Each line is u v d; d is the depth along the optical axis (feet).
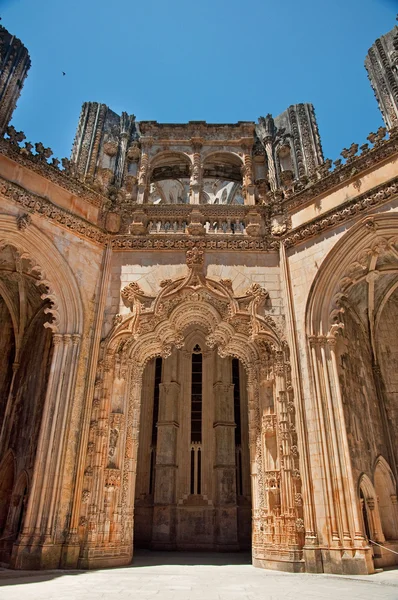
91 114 77.56
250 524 76.43
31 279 61.57
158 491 76.43
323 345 51.16
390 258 56.65
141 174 69.92
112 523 46.98
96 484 46.85
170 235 60.95
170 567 46.37
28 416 55.47
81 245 57.72
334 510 43.42
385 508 53.01
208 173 79.87
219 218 63.77
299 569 42.57
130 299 56.54
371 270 57.72
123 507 49.01
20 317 65.87
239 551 71.61
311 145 72.33
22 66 66.13
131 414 53.47
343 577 38.45
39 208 54.29
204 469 80.12
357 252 53.21
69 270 54.75
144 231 62.13
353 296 61.41
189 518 75.51
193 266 58.54
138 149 73.77
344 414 50.75
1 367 64.80
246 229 61.93
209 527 74.59
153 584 34.19
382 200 51.70
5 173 53.42
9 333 67.00
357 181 55.72
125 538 48.06
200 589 31.83
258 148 75.72
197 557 59.88
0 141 53.83
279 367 52.54
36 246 53.16
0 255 59.00
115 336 53.98
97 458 47.91
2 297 67.00
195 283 57.47
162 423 81.82
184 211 64.18
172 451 79.25
